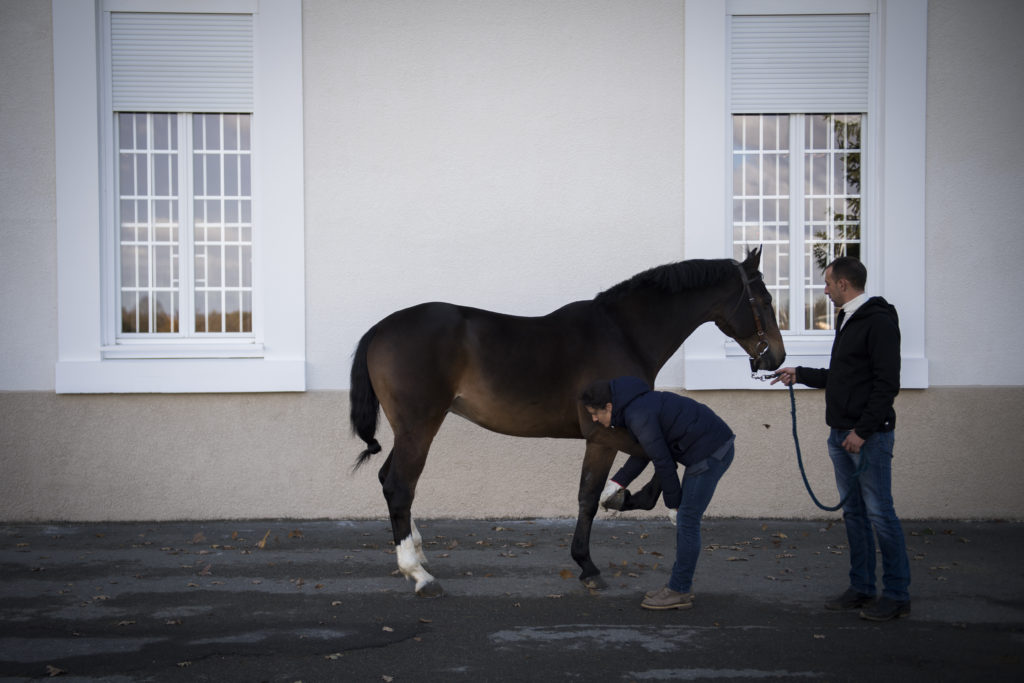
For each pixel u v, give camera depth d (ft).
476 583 15.10
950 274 20.12
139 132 20.03
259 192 19.79
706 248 19.95
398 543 14.52
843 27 20.29
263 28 19.44
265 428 19.58
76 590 14.57
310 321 19.77
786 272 20.75
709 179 19.90
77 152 19.33
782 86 20.38
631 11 19.89
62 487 19.38
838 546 17.67
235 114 20.15
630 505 14.20
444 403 14.85
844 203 20.75
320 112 19.72
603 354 14.78
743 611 13.65
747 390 19.84
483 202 19.93
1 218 19.30
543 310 20.04
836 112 20.49
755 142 20.62
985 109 20.04
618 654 11.78
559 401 14.76
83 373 19.16
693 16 19.75
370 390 15.28
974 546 17.69
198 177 20.13
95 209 19.40
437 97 19.85
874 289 20.48
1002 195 20.12
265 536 18.12
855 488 13.56
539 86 19.92
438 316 14.92
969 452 19.99
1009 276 20.13
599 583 14.62
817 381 14.32
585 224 20.01
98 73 19.56
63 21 19.19
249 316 20.29
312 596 14.34
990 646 12.14
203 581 15.15
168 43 19.75
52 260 19.45
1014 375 20.17
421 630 12.73
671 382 20.04
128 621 12.98
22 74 19.30
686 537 13.35
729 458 13.14
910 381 19.76
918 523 19.75
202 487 19.58
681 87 19.98
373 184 19.81
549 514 19.90
